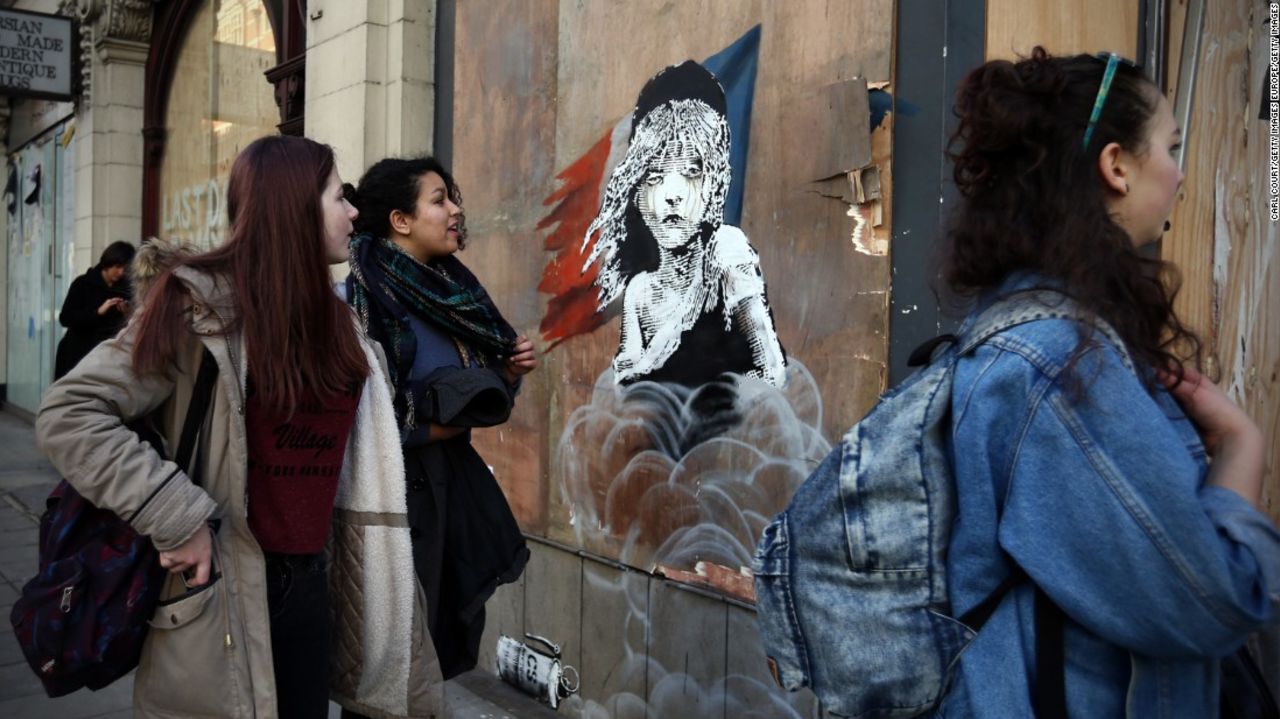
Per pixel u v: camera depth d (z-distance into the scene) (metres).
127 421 1.82
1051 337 1.12
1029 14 2.24
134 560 1.76
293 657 1.97
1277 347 1.86
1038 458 1.10
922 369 1.30
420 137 4.34
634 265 3.30
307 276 1.89
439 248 2.53
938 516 1.23
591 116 3.50
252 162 1.92
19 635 1.75
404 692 2.13
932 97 2.41
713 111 3.00
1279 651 1.46
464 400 2.27
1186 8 2.03
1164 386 1.17
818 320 2.68
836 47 2.62
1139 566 1.04
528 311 3.84
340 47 4.55
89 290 6.45
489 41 4.02
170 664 1.80
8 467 8.73
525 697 3.77
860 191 2.54
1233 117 1.95
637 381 3.29
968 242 1.24
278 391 1.85
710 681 2.99
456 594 2.48
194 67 8.26
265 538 1.91
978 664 1.16
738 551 2.93
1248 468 1.15
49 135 10.91
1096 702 1.12
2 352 13.19
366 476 2.12
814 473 1.31
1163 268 1.19
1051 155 1.17
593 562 3.47
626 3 3.32
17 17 8.92
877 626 1.24
